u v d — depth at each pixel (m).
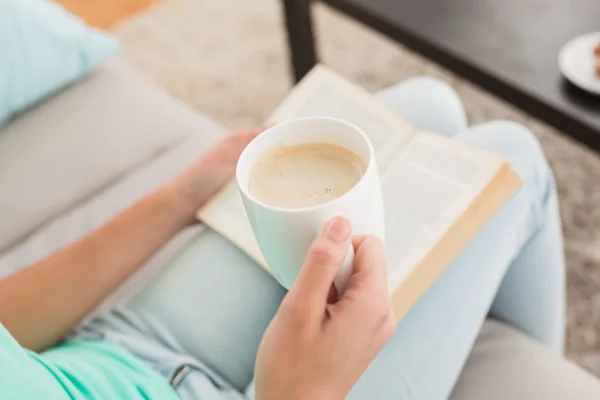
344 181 0.47
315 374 0.46
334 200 0.43
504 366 0.72
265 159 0.50
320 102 0.78
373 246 0.47
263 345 0.47
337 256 0.43
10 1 1.08
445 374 0.67
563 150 1.42
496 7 1.14
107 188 1.01
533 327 0.85
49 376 0.54
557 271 0.81
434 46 1.10
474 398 0.70
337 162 0.48
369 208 0.46
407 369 0.64
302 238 0.45
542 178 0.74
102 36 1.19
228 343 0.70
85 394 0.57
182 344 0.69
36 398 0.52
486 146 0.76
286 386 0.46
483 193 0.65
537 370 0.71
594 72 0.97
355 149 0.48
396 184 0.69
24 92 1.07
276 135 0.50
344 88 0.78
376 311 0.46
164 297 0.71
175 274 0.73
